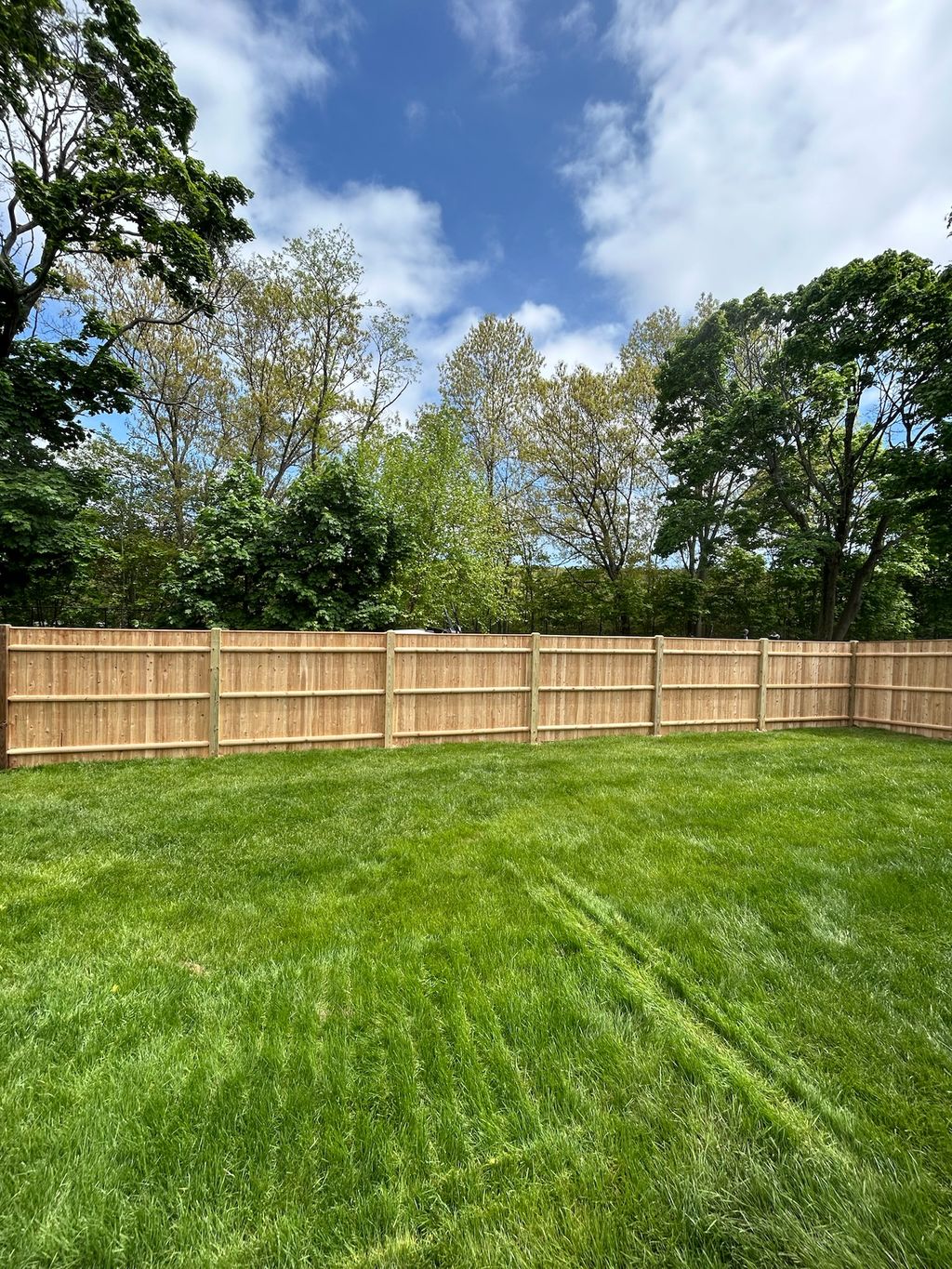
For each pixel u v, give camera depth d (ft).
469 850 12.52
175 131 37.91
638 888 10.59
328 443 58.65
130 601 51.70
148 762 20.77
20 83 32.24
